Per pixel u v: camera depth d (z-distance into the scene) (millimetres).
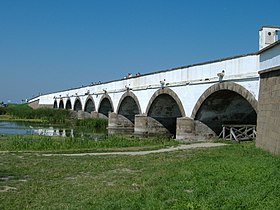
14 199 11477
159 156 21500
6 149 26703
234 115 35156
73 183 13836
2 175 15641
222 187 11250
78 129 55188
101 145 29547
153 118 44781
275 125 18031
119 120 55656
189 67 34938
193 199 10164
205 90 32125
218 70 30281
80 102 80812
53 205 10680
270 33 25562
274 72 19031
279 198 9461
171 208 9570
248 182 11523
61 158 21312
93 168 17391
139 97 46938
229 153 19703
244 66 27062
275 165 13625
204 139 34125
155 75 42250
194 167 15078
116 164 18609
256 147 21719
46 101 117250
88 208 10117
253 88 26031
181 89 36219
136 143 30984
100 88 65562
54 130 52000
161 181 13039
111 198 11094
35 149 27109
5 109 91688
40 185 13578
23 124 63812
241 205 9195
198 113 33625
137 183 13422
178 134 35219
